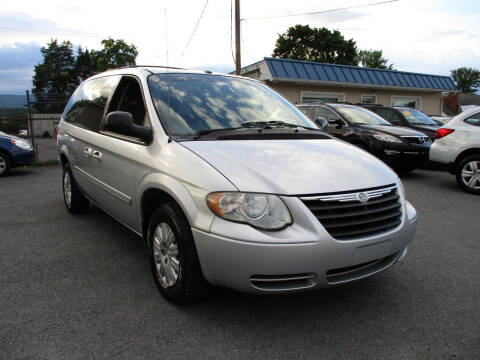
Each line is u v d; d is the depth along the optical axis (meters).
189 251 2.58
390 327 2.62
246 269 2.29
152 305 2.84
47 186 7.49
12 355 2.25
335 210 2.43
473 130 7.02
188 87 3.57
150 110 3.21
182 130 3.05
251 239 2.26
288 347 2.38
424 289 3.18
